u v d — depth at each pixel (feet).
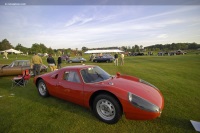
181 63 58.65
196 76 28.81
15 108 13.30
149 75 30.32
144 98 9.53
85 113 12.13
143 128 9.82
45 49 307.37
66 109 12.98
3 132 9.57
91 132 9.46
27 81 23.27
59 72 14.15
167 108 12.85
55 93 14.21
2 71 28.25
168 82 23.21
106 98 10.19
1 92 18.38
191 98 15.42
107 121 10.37
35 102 14.76
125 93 9.65
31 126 10.25
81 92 11.60
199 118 11.06
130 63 64.03
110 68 44.57
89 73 12.75
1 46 330.75
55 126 10.23
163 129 9.68
